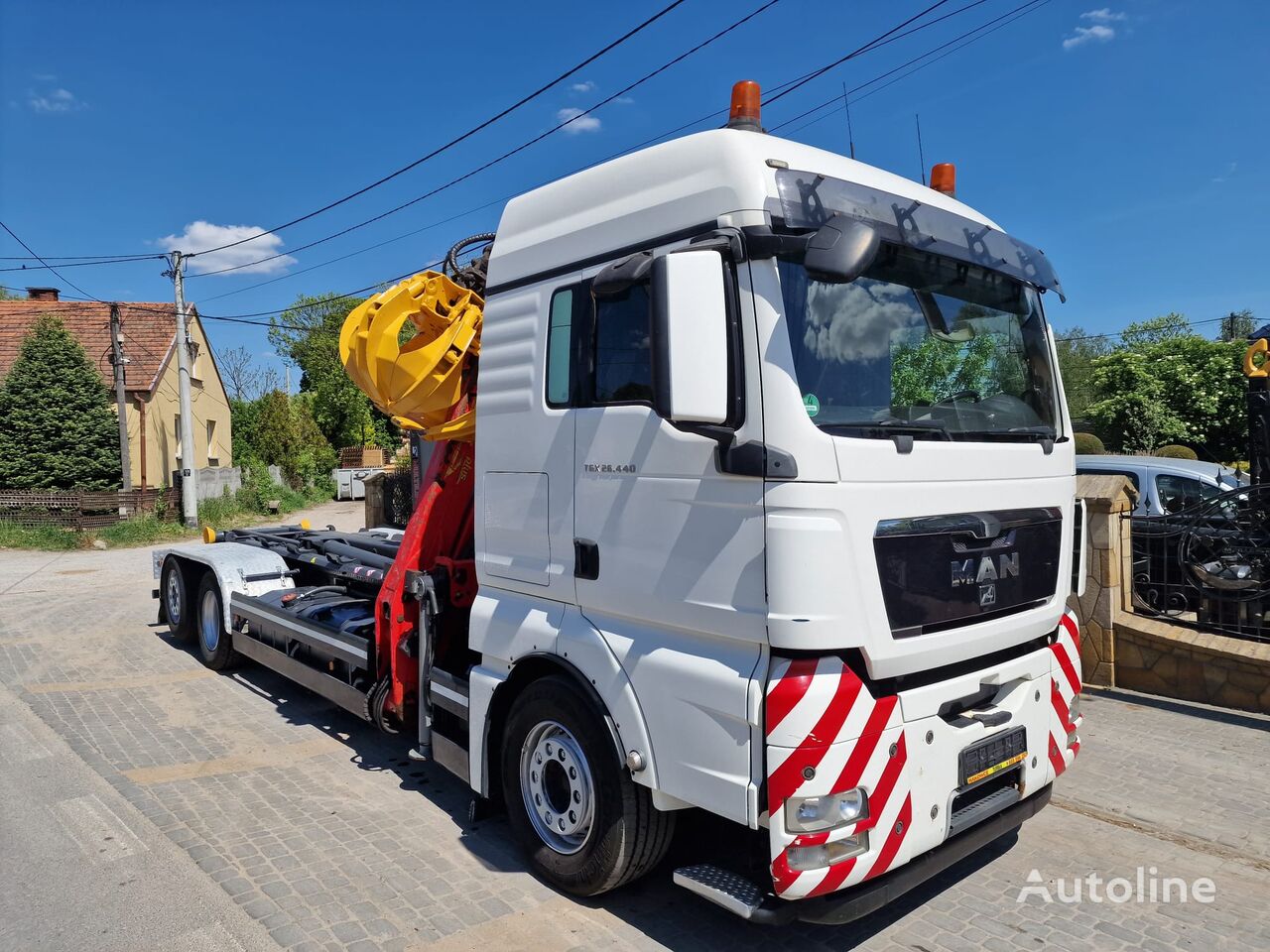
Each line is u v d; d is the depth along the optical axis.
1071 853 4.34
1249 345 7.33
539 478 3.89
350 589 7.00
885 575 3.00
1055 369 4.11
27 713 6.52
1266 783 5.15
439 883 3.96
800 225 3.03
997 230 3.91
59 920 3.62
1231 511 7.02
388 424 41.84
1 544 17.45
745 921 3.65
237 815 4.69
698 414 2.86
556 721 3.77
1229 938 3.59
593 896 3.77
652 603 3.31
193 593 8.33
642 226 3.44
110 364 23.45
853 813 2.94
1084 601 7.03
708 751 3.08
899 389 3.27
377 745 5.88
